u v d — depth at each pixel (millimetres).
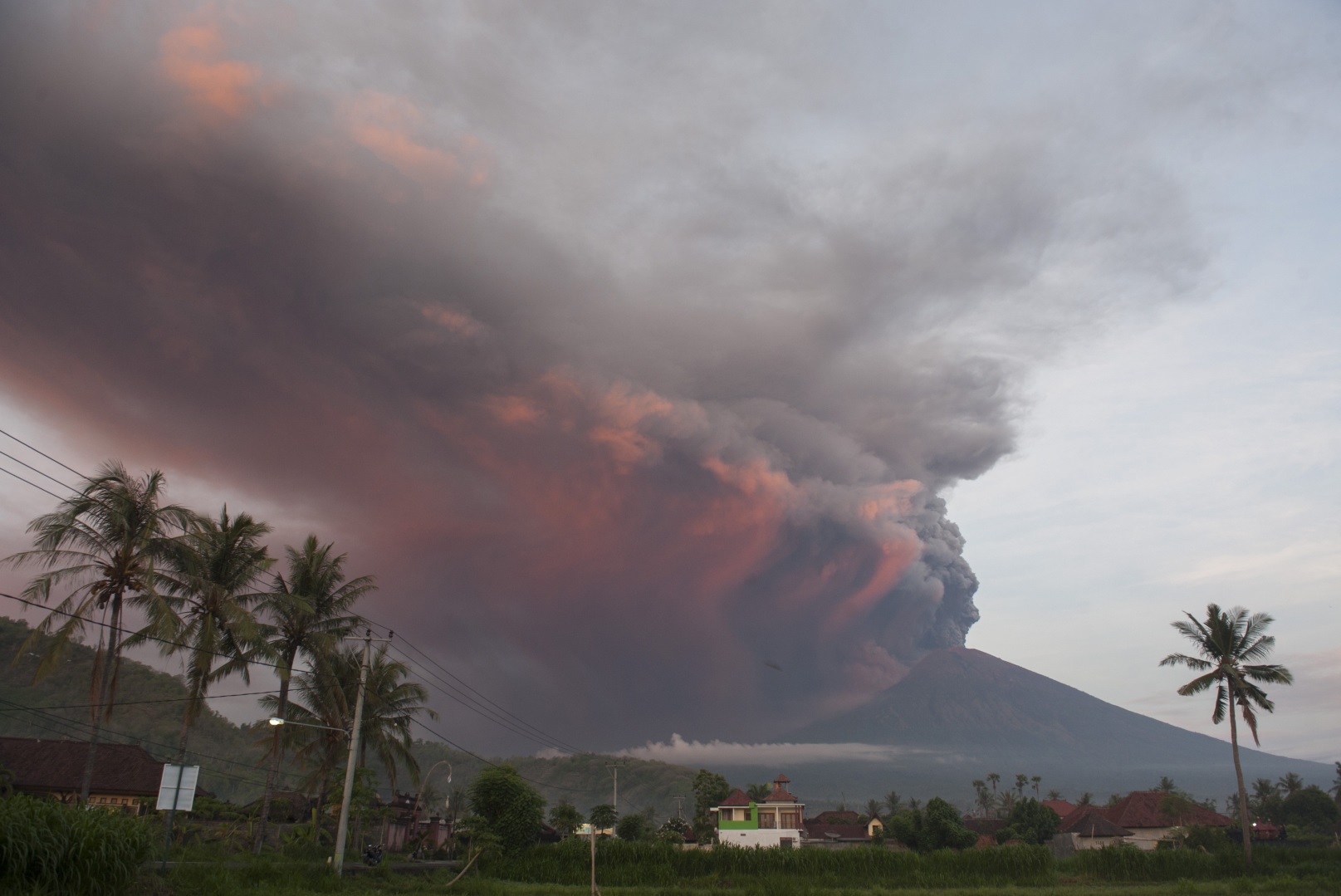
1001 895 48562
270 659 47969
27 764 58062
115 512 39312
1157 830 96250
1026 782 169875
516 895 42469
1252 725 65188
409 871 53156
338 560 55844
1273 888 51469
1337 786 132125
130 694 129875
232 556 47844
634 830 108688
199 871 31969
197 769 33438
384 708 62062
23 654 37188
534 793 66375
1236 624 67125
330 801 59188
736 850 60406
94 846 22906
